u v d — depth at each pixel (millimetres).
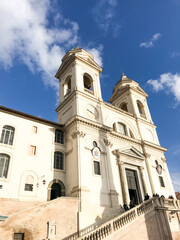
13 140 18656
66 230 14477
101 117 24500
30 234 12555
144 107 33594
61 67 29297
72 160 19812
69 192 18406
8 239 11570
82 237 11242
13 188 16594
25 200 16672
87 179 18516
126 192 20812
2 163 17281
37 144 19906
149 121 32219
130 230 13336
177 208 18547
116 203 19188
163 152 30141
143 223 14469
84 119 21469
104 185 19578
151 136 30406
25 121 20422
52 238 13102
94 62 29531
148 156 26422
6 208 15359
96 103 25281
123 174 21969
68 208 15461
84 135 20844
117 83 36625
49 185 18562
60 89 28875
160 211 16312
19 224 12391
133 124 28797
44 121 21547
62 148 21453
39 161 19125
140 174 24391
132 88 33156
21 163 18031
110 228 12523
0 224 11695
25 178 17609
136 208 14875
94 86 27203
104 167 20844
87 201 17078
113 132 24047
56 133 22188
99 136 22438
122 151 23500
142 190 23266
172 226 17141
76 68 26375
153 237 14430
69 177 19312
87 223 15906
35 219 13211
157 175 26406
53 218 14148
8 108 19484
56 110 26812
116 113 27453
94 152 20656
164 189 25844
